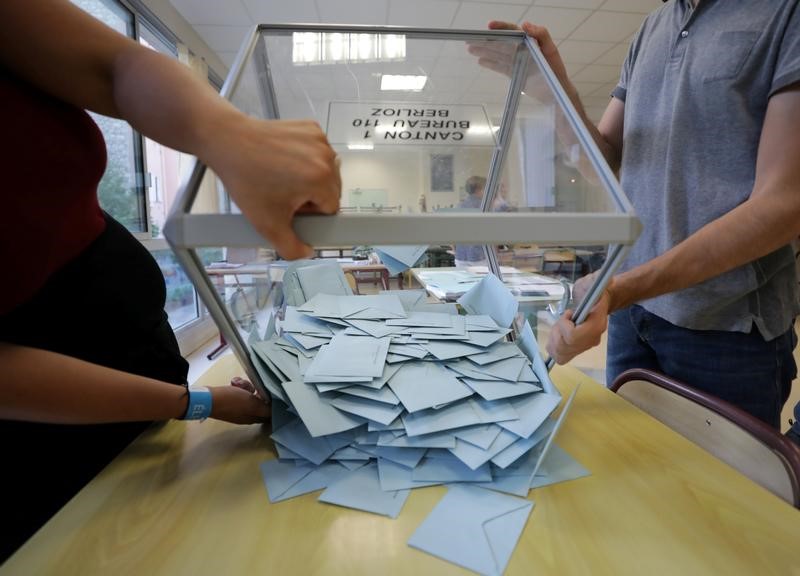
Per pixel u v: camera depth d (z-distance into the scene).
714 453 0.52
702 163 0.70
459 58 0.61
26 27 0.31
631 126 0.85
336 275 0.86
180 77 0.29
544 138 0.51
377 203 0.55
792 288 0.73
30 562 0.33
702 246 0.53
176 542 0.35
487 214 0.30
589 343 0.46
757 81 0.64
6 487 0.43
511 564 0.33
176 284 2.74
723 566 0.32
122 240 0.54
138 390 0.43
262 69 0.55
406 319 0.65
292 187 0.26
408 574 0.32
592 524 0.37
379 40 0.60
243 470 0.45
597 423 0.55
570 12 2.74
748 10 0.65
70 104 0.39
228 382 0.71
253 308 0.60
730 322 0.71
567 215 0.30
